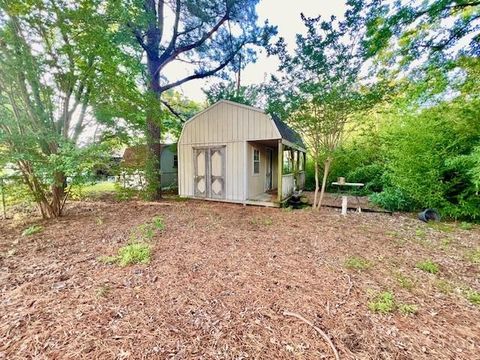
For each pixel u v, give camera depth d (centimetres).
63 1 480
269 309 212
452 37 596
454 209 573
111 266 301
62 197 604
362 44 533
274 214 630
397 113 711
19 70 475
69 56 535
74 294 236
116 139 666
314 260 320
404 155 641
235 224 514
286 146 872
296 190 1052
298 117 620
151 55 899
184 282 259
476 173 489
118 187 735
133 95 690
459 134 581
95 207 729
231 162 826
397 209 700
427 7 537
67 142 521
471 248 380
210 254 337
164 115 913
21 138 477
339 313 206
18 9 444
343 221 548
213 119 856
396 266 306
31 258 332
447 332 185
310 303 220
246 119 789
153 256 329
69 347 167
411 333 183
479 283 267
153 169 827
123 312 207
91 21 506
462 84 642
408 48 605
